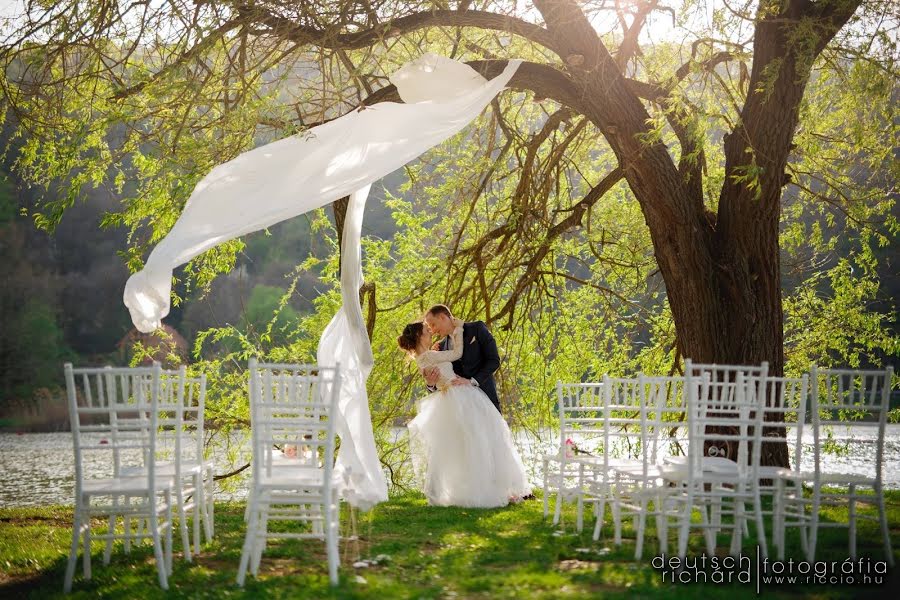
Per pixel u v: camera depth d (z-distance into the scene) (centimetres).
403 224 1114
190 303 2816
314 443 520
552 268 1094
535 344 1108
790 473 524
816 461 514
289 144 686
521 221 1020
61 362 3291
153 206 852
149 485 484
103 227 853
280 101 879
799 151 962
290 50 792
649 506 689
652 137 741
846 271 1132
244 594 441
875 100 770
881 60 742
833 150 1016
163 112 823
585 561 515
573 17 793
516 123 1120
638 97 877
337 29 760
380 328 1046
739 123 778
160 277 598
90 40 761
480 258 1038
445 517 704
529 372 1107
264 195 656
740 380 513
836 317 1134
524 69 793
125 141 838
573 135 1024
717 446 772
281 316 2680
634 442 1033
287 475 506
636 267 1158
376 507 777
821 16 751
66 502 1111
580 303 1159
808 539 580
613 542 578
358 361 714
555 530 634
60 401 3216
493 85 754
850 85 757
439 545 580
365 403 678
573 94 806
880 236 1030
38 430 2928
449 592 434
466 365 805
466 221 1057
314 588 448
